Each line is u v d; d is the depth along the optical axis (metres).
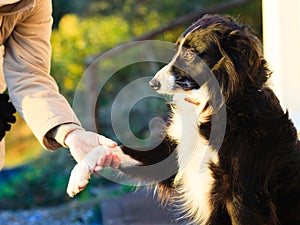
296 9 5.31
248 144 3.97
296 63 5.31
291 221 4.05
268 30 5.45
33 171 9.52
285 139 4.02
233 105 3.97
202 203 4.23
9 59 3.81
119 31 11.22
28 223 8.12
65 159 9.45
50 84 3.81
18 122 10.39
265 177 3.98
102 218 7.42
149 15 11.41
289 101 5.29
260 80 4.00
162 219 6.79
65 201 9.13
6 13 3.50
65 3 11.49
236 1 9.54
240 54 3.91
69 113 3.71
